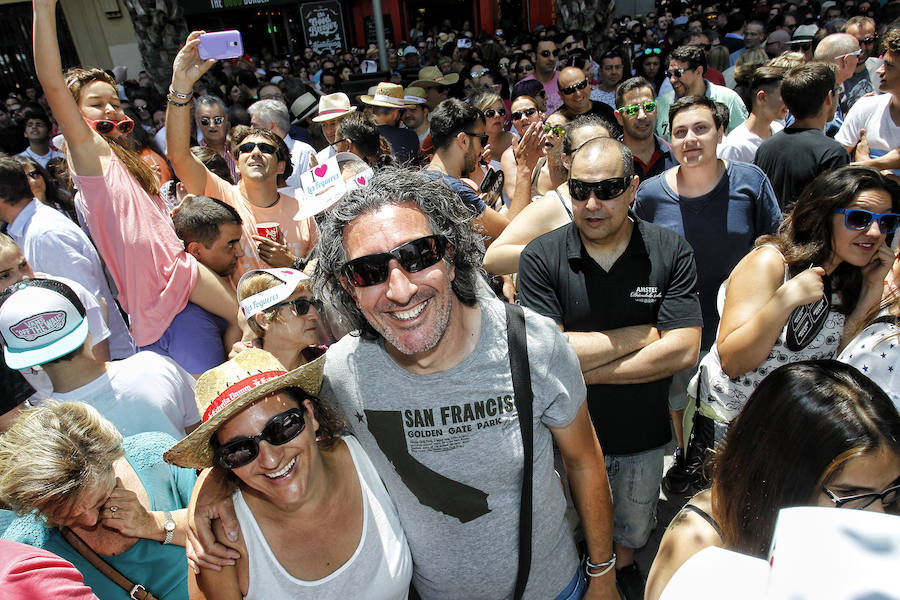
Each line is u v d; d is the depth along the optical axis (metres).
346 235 1.40
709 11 12.74
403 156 5.08
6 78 13.99
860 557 0.52
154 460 1.73
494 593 1.65
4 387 2.08
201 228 2.50
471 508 1.54
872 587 0.50
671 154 4.05
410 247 1.32
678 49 4.78
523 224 2.79
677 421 3.05
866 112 3.96
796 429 1.13
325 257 1.49
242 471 1.38
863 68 5.43
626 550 2.52
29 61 14.10
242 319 2.20
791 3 12.23
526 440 1.47
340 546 1.51
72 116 2.29
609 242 2.13
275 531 1.46
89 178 2.35
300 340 2.18
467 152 3.76
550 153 3.45
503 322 1.48
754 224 2.87
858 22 5.84
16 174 3.29
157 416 2.03
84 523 1.42
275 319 2.12
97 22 13.76
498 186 4.39
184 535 1.58
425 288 1.36
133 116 7.86
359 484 1.58
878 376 1.79
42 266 2.96
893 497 1.12
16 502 1.30
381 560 1.57
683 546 1.26
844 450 1.08
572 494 1.78
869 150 3.91
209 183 3.18
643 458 2.31
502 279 3.71
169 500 1.72
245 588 1.47
